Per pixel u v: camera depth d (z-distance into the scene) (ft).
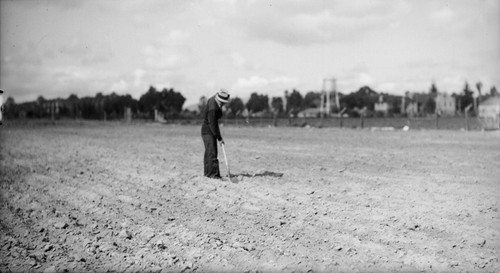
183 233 20.97
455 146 60.59
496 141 68.54
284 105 334.65
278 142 71.87
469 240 19.48
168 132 113.91
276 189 30.42
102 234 21.29
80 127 156.56
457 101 334.03
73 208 26.45
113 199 28.53
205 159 35.22
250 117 209.67
